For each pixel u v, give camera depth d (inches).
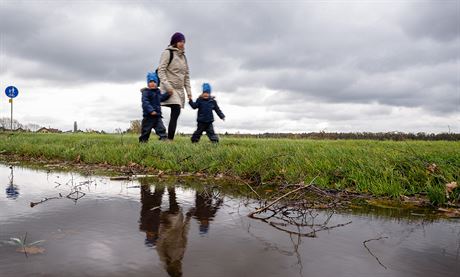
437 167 140.5
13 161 248.1
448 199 117.4
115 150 243.1
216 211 97.7
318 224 87.4
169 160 199.9
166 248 64.6
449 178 130.3
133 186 140.3
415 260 62.7
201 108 313.7
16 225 78.3
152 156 220.2
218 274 53.5
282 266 57.9
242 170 173.3
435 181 134.0
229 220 87.9
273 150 214.8
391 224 88.3
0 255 59.1
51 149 277.4
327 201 117.7
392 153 180.1
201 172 185.6
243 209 101.7
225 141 359.9
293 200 115.1
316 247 68.4
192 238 71.5
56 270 53.1
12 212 91.0
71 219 84.4
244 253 63.3
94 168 206.2
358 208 108.6
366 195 128.9
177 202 109.0
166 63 304.2
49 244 65.2
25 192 121.5
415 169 142.6
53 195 116.3
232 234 75.2
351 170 151.7
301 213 97.4
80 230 74.9
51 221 82.1
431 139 553.9
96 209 96.0
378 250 67.5
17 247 63.3
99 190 128.7
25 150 294.2
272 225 84.4
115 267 54.9
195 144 259.0
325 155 178.2
